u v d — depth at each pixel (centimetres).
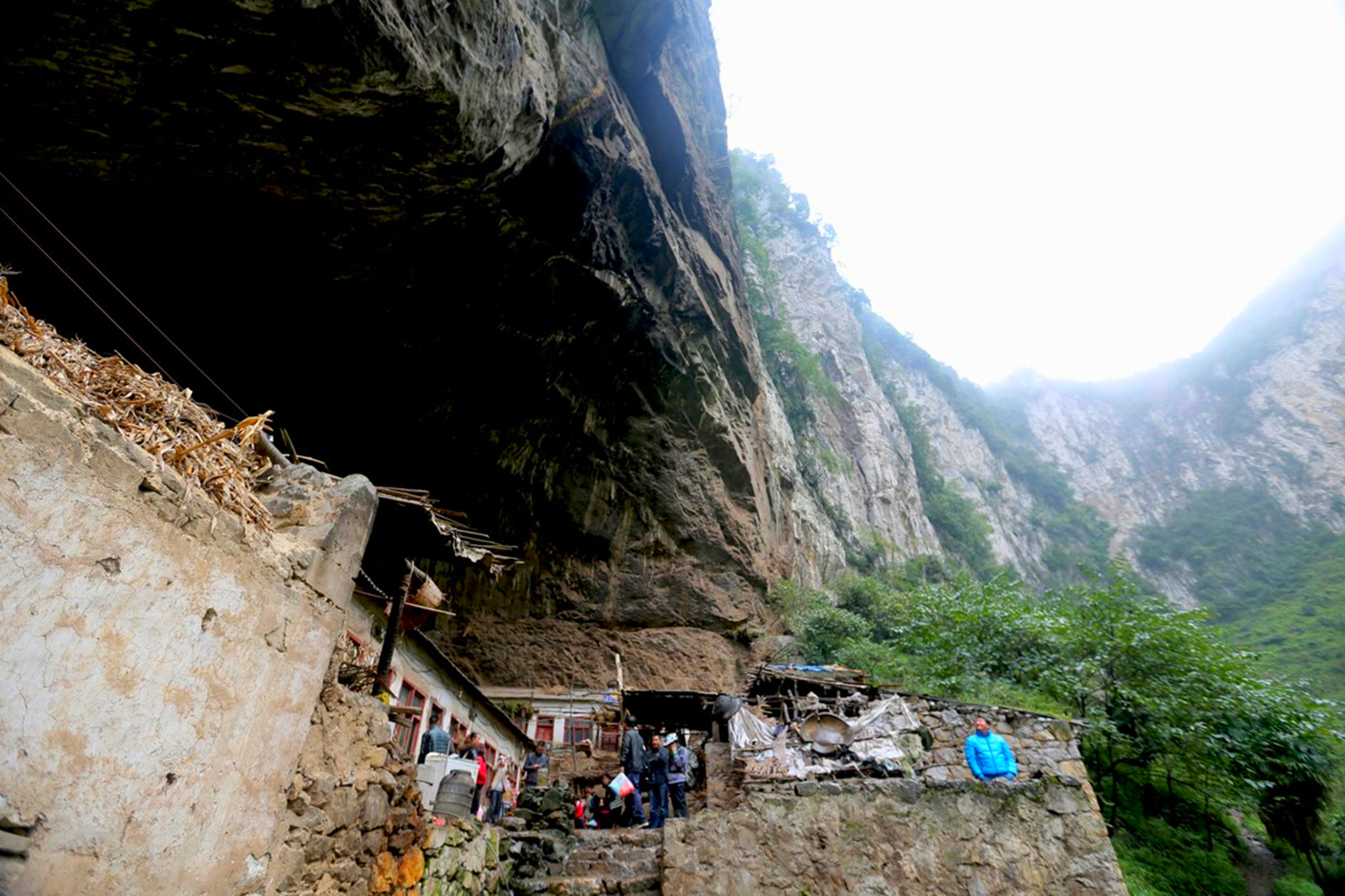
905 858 612
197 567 269
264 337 1178
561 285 1415
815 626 2081
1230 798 1315
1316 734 1340
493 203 1142
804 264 5684
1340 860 1334
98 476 232
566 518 1812
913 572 3797
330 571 362
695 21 2216
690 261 1938
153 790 238
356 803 375
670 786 893
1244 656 1401
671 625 1905
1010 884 604
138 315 1049
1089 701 1353
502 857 638
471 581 1770
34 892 192
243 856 282
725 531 2056
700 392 1986
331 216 980
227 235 982
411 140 881
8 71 694
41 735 202
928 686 1393
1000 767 716
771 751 840
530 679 1720
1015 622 1456
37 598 205
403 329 1254
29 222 869
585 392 1694
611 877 645
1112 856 618
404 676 860
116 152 812
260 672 301
